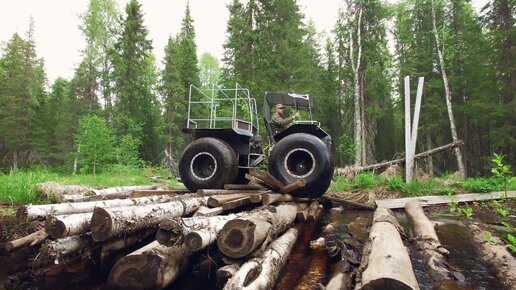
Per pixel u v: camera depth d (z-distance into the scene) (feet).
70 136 91.86
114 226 10.64
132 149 67.62
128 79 86.33
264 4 79.36
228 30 79.36
